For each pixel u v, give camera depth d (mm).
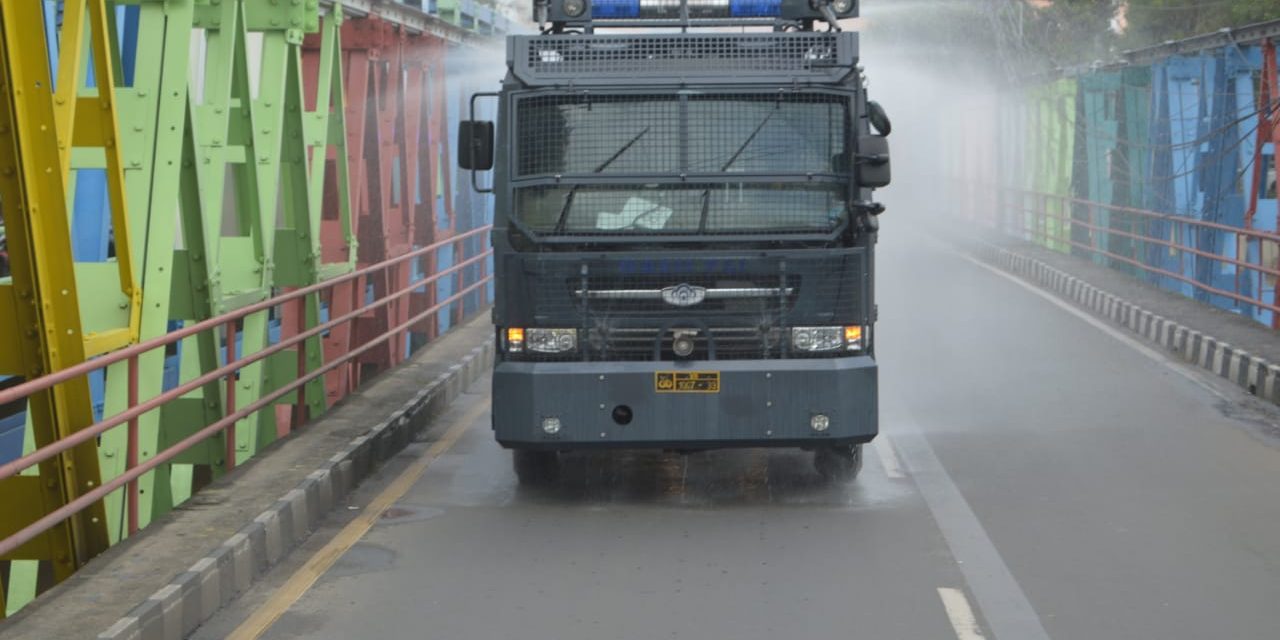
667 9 18844
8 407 20719
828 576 14117
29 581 16844
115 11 21125
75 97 14484
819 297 16953
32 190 13750
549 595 13594
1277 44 30172
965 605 13086
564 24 18500
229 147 21812
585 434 16906
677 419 16875
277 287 24422
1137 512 16594
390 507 17516
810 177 16938
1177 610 12844
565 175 16938
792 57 17125
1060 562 14508
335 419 21062
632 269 16906
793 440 16953
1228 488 17828
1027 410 23578
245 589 13969
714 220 16906
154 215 17000
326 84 25828
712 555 15000
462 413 24484
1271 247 38750
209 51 19984
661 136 16922
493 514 17062
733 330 16953
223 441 19328
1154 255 42312
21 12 13547
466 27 37062
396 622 12820
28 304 13836
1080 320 35781
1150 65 39344
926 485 18172
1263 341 27938
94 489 13766
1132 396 24906
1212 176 34719
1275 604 13000
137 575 12867
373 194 30422
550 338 17062
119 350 14422
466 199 39312
